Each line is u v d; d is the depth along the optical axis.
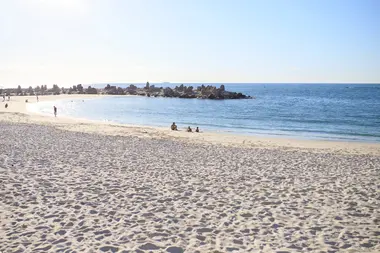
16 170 10.76
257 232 6.31
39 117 36.94
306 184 10.03
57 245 5.52
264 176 11.02
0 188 8.73
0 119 32.38
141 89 129.88
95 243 5.63
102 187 9.16
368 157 15.77
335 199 8.54
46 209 7.30
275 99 85.81
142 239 5.86
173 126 28.64
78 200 7.99
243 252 5.43
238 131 29.00
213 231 6.32
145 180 10.08
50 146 16.08
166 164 12.65
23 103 64.88
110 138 20.48
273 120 38.44
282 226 6.64
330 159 14.83
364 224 6.84
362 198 8.64
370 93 117.94
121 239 5.84
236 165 12.84
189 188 9.32
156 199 8.26
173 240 5.86
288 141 22.70
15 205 7.51
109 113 47.94
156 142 19.58
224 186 9.62
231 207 7.76
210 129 30.45
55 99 84.19
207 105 65.12
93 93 120.44
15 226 6.34
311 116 42.59
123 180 9.99
